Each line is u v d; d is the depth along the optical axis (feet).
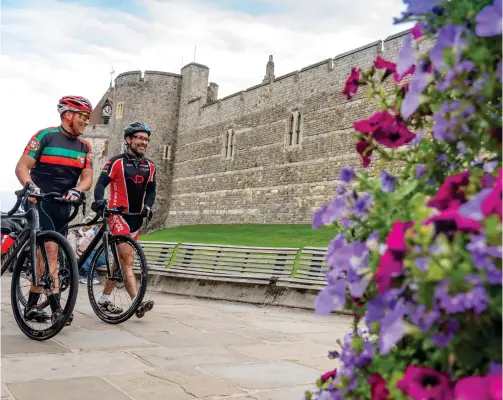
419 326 3.36
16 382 9.87
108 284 17.54
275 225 95.30
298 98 97.35
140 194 18.20
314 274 23.21
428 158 4.48
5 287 26.66
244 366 11.86
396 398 3.65
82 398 9.07
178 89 140.15
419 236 3.09
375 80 4.95
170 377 10.66
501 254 2.84
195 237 82.38
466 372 3.53
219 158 119.44
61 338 14.16
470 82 3.88
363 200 4.13
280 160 100.07
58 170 15.96
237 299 25.40
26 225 14.84
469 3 3.71
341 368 4.77
